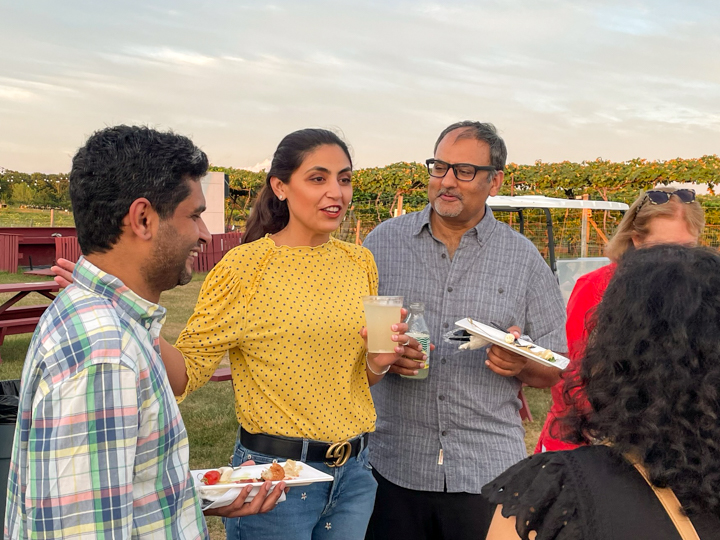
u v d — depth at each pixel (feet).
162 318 4.24
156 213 4.12
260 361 6.40
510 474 3.41
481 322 8.00
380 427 8.25
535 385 8.15
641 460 3.02
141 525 3.85
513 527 3.26
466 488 7.80
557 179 59.57
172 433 4.07
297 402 6.40
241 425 6.59
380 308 6.43
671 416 2.95
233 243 51.31
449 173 7.80
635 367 3.09
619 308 3.24
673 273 3.16
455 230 8.24
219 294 6.20
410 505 8.04
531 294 8.29
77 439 3.46
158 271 4.24
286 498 6.13
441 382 7.95
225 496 5.11
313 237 6.91
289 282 6.57
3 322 22.24
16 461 3.84
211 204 60.49
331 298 6.76
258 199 7.20
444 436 7.92
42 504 3.43
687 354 2.97
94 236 4.09
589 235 40.73
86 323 3.71
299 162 6.66
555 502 3.10
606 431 3.15
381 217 64.95
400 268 8.38
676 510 2.93
